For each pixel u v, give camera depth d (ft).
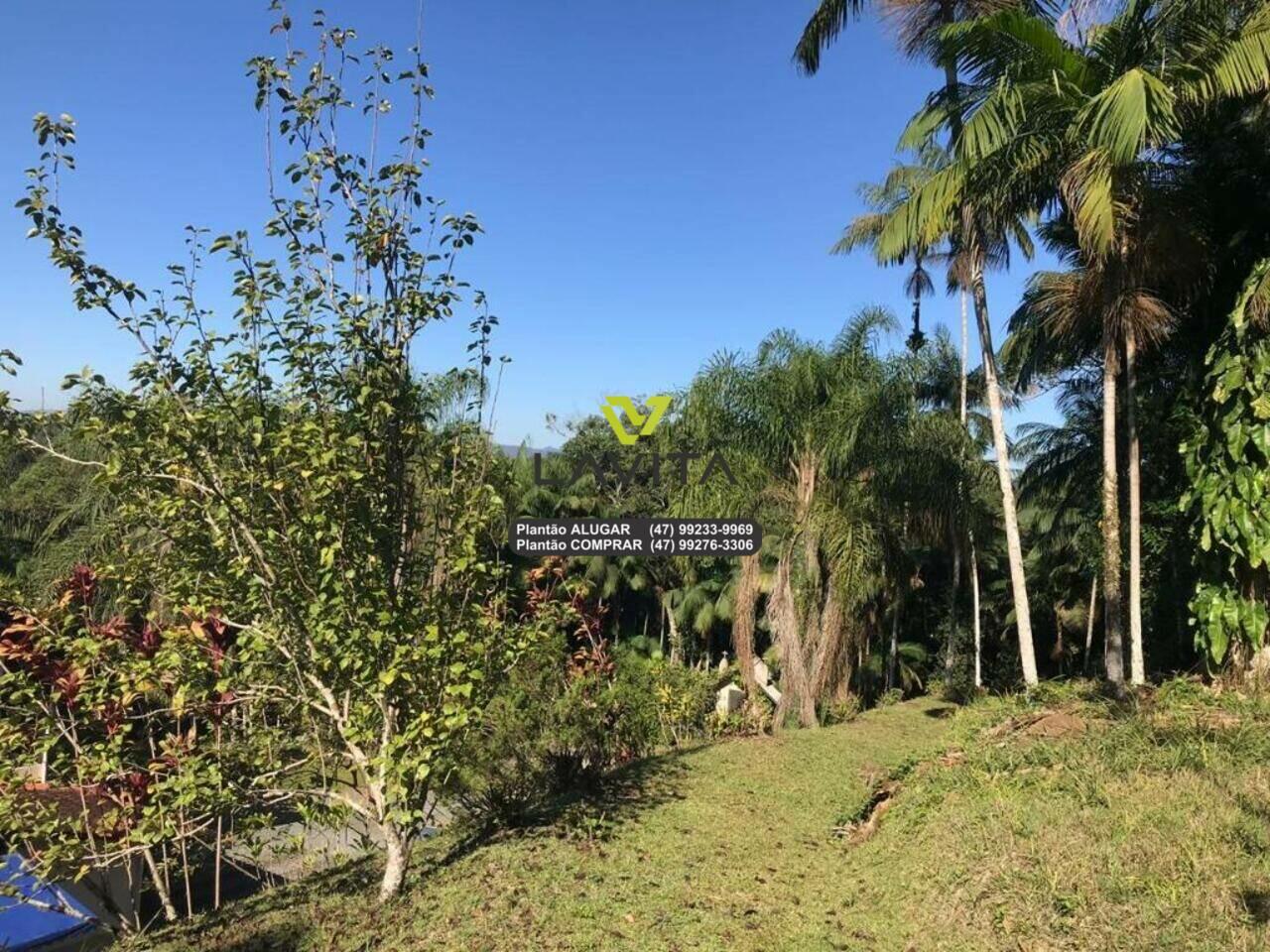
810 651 42.16
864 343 42.45
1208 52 24.71
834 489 41.68
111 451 16.20
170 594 17.42
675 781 29.22
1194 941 11.63
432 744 16.51
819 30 39.22
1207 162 31.60
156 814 16.81
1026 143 28.14
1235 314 24.48
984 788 20.62
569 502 67.92
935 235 30.09
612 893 17.85
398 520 17.54
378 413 16.71
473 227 17.53
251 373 16.12
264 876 26.09
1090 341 39.81
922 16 37.35
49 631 18.31
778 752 34.32
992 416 40.06
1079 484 54.75
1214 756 18.94
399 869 18.29
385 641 16.33
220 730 17.97
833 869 19.65
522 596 21.75
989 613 86.69
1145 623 44.39
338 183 16.84
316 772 18.93
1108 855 14.79
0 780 17.07
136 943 18.22
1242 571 25.38
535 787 26.66
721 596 68.23
